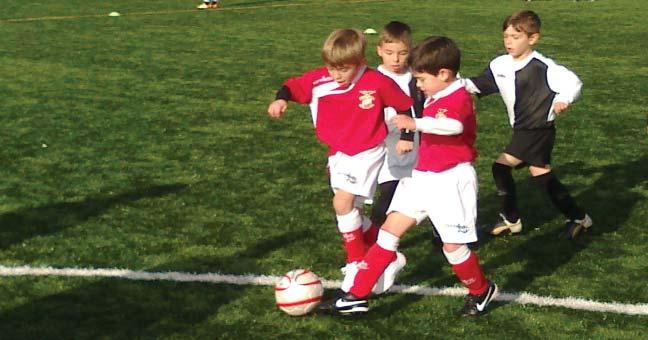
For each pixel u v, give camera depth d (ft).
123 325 13.82
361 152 15.01
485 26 58.80
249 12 67.87
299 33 54.85
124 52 46.16
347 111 14.99
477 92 18.24
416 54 13.80
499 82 17.98
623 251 17.87
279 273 16.30
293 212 20.25
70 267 16.46
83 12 67.00
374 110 14.92
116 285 15.56
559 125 29.96
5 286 15.40
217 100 33.99
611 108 32.76
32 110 31.63
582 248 18.03
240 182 22.77
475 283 14.21
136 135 27.99
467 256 14.05
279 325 13.92
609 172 24.07
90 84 37.04
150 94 35.01
